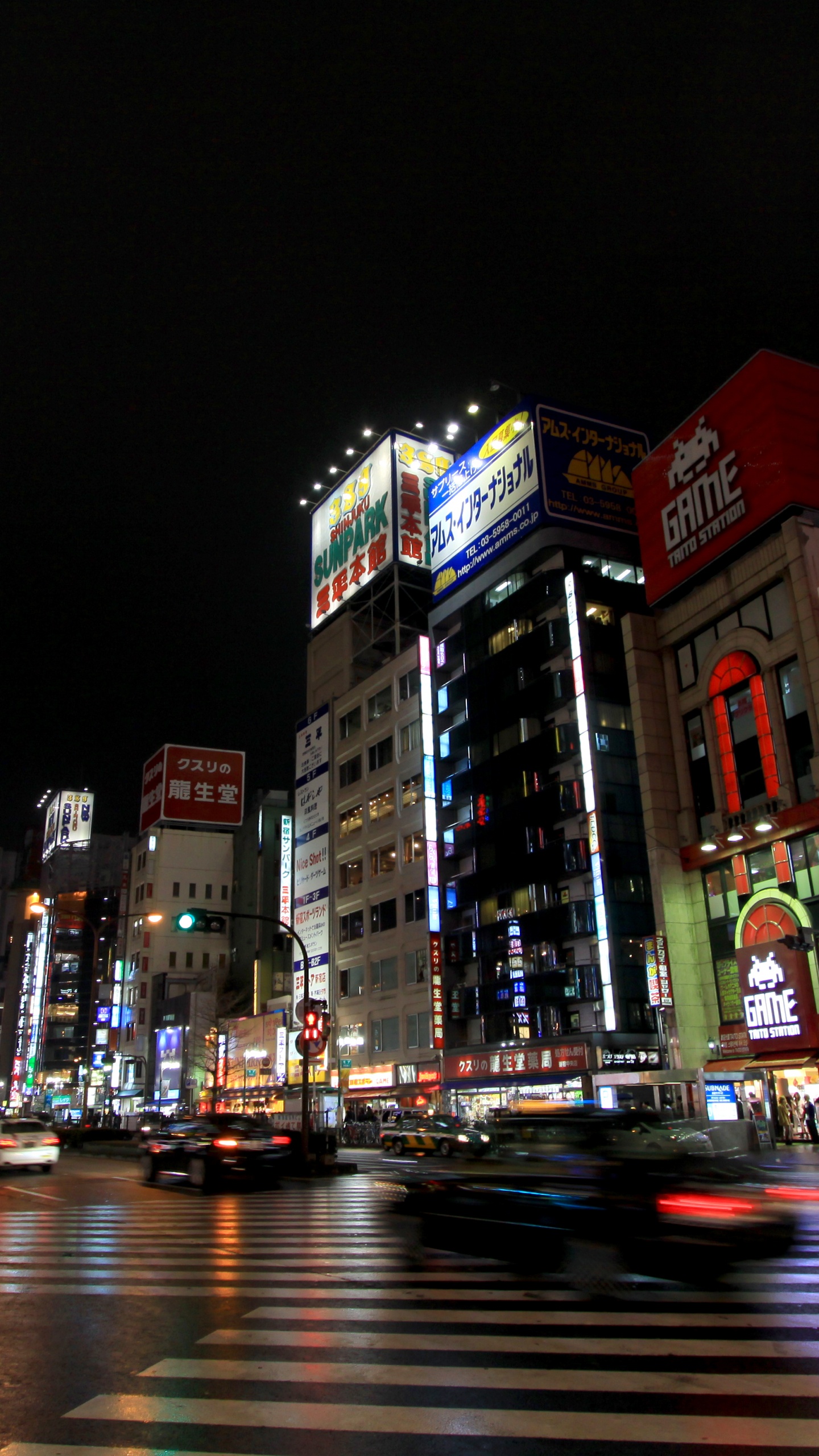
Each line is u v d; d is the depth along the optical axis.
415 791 53.06
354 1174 26.58
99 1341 7.93
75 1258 12.42
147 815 93.44
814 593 32.81
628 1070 37.44
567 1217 11.15
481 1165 12.57
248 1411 6.09
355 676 63.41
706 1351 7.30
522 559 47.47
